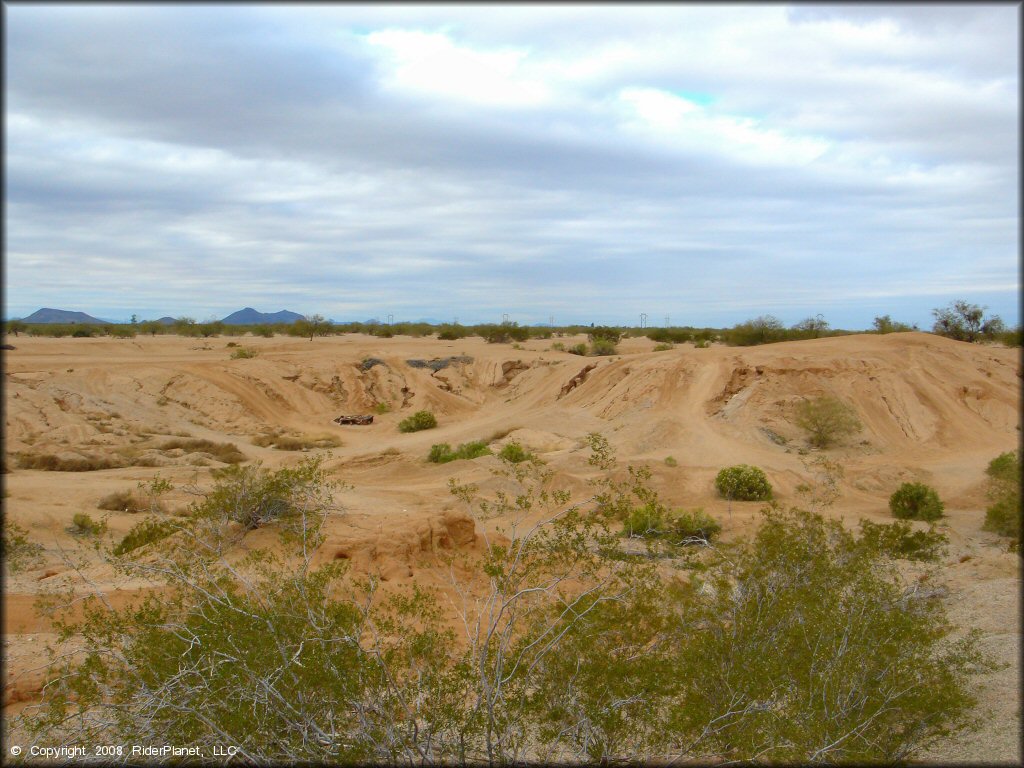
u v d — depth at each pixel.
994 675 8.54
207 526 11.52
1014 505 19.22
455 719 6.43
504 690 6.63
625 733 6.49
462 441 40.03
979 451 34.34
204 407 44.12
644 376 44.34
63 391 40.53
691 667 6.81
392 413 50.72
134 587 12.15
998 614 11.10
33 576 13.07
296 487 16.83
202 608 7.23
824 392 39.50
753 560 8.79
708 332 87.75
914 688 7.10
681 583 8.77
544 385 52.22
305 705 6.25
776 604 8.03
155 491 15.30
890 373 41.00
